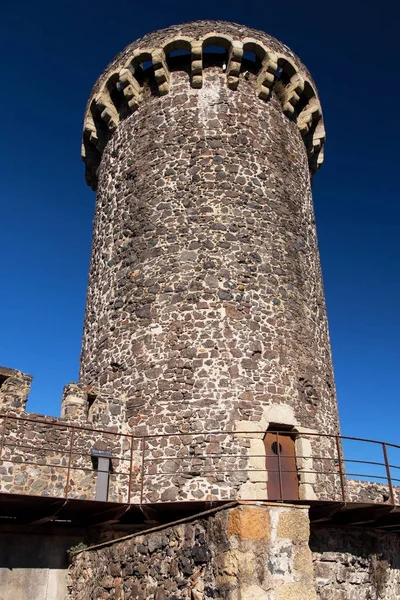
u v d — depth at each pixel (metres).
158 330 10.86
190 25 13.20
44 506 8.05
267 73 13.12
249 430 9.86
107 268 12.42
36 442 9.32
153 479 9.74
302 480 9.99
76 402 10.26
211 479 9.45
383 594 8.72
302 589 5.02
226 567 5.02
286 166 13.05
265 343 10.77
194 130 12.45
